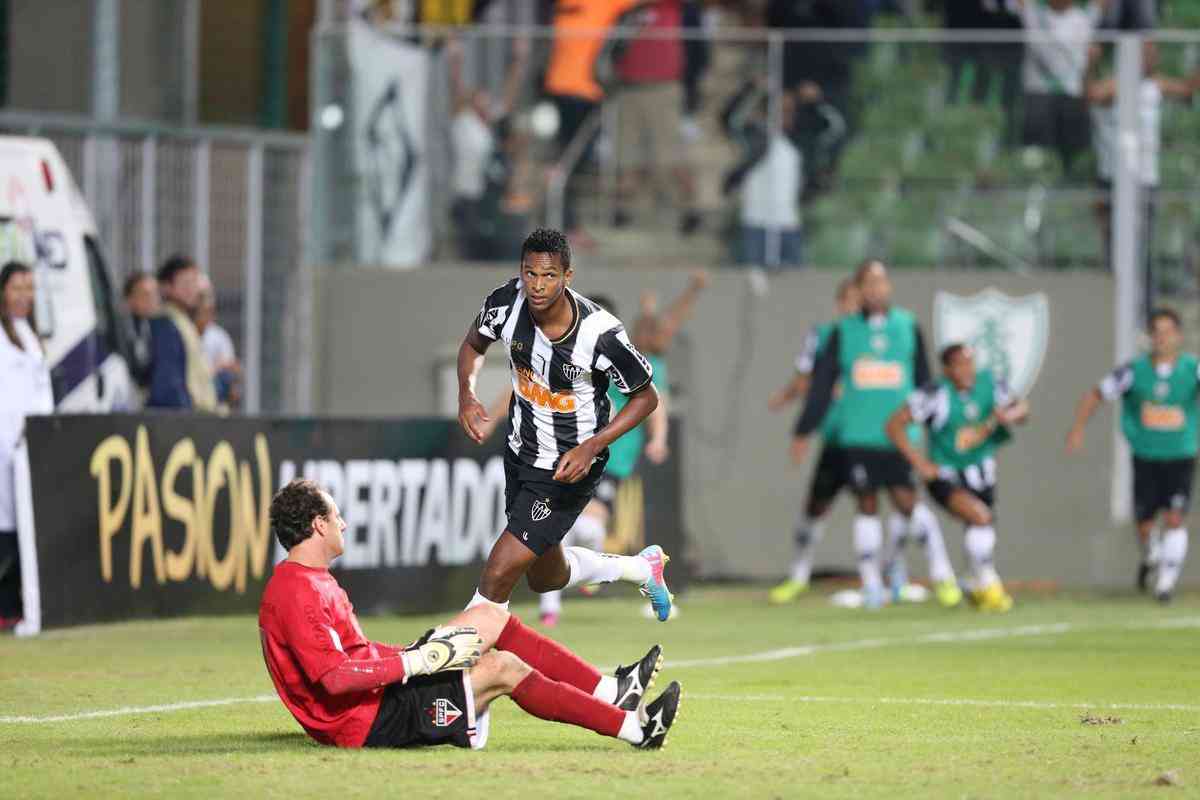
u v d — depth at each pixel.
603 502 50.09
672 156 65.94
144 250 63.38
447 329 66.44
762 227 65.94
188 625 46.03
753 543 65.44
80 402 48.12
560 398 26.81
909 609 55.00
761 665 38.41
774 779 22.62
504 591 27.23
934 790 21.97
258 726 27.56
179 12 69.38
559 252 25.78
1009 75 65.00
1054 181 65.00
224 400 54.69
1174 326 56.84
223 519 45.91
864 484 55.69
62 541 41.97
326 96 66.94
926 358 56.22
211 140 65.00
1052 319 64.94
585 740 25.94
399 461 49.88
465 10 71.50
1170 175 64.56
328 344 67.00
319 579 23.78
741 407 65.69
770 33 65.62
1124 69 64.56
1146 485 57.81
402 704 24.08
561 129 66.19
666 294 65.94
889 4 69.88
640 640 44.00
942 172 65.44
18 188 47.28
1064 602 58.19
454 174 66.50
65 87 67.62
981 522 54.03
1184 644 43.66
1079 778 22.95
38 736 26.39
